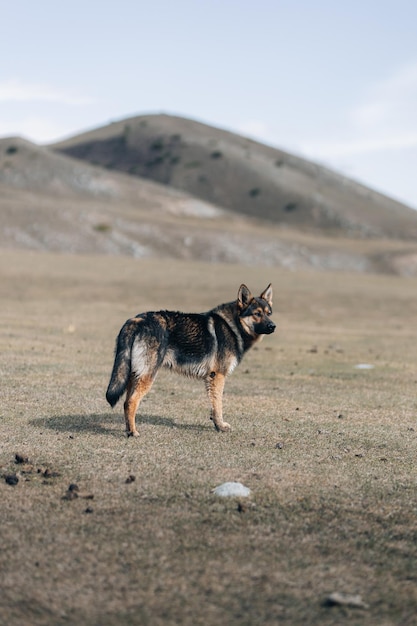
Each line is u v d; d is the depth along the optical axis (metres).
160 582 4.44
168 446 7.60
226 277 44.88
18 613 4.04
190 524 5.36
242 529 5.30
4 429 8.05
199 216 125.19
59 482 6.24
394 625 4.02
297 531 5.30
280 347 18.52
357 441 8.20
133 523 5.34
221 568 4.65
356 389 12.14
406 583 4.53
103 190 128.00
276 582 4.49
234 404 10.25
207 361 8.30
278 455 7.41
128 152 184.25
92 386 11.02
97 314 25.95
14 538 5.00
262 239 86.88
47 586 4.34
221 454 7.35
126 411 8.01
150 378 8.02
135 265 50.44
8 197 96.81
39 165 134.00
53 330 19.66
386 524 5.50
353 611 4.16
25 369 12.29
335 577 4.58
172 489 6.12
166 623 3.98
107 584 4.39
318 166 182.88
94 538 5.04
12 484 6.13
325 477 6.66
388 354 17.94
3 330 18.83
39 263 45.12
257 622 4.02
